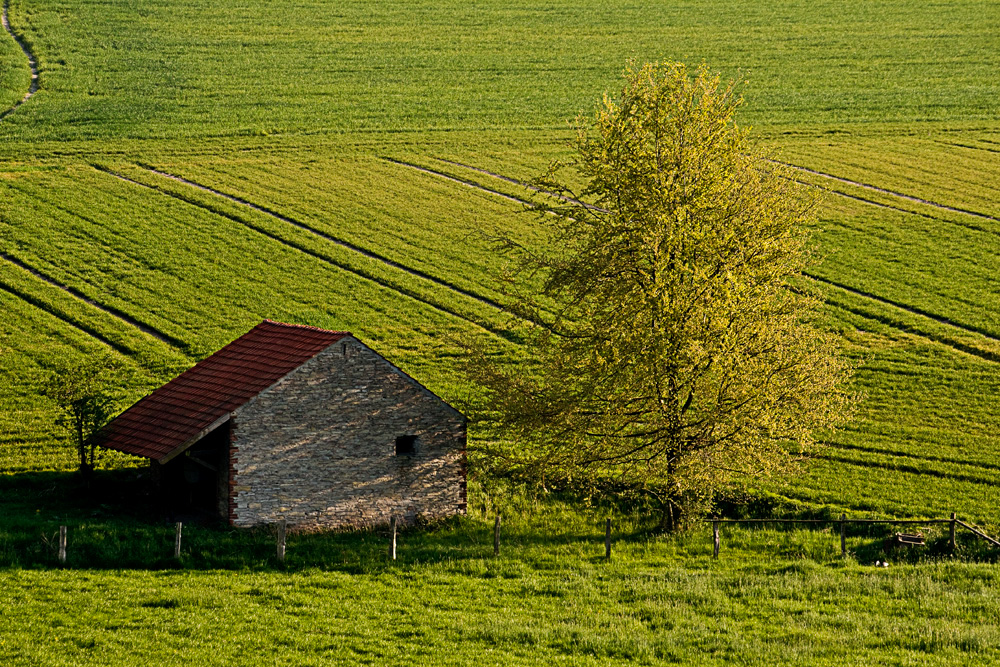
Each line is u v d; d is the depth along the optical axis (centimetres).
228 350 7088
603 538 6316
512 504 6975
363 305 10450
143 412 6756
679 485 6275
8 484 6806
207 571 5250
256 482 6194
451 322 10162
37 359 9000
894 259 11462
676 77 6353
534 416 6381
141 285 10656
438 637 4431
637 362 6150
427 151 14488
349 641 4356
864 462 7562
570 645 4384
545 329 6550
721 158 6281
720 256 6175
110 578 4988
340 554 5644
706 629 4581
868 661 4200
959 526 6369
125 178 13238
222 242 11694
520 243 11931
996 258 11481
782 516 6769
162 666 4031
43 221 11881
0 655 4031
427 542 6125
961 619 4741
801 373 6134
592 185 6378
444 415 6681
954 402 8550
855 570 5572
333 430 6381
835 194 13100
